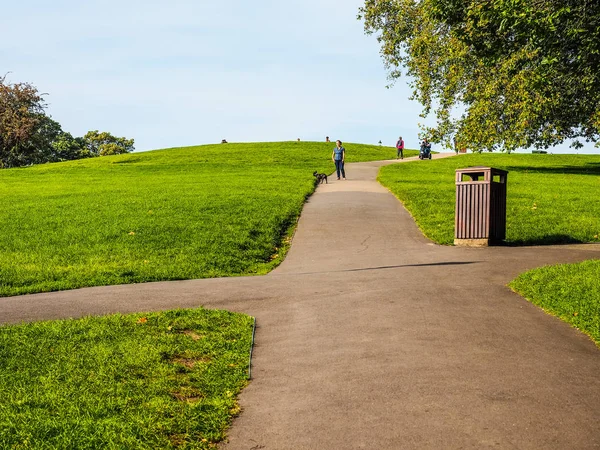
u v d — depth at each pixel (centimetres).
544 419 483
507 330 727
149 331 759
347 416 499
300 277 1130
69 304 970
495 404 512
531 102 2850
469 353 645
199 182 3138
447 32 3344
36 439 468
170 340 718
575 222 1791
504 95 3103
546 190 2695
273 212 1998
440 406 510
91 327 780
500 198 1476
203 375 609
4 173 4319
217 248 1498
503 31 1169
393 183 2930
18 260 1441
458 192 1468
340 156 3319
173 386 577
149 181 3359
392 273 1094
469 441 447
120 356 659
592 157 5338
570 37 1121
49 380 591
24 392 563
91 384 580
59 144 10956
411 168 4050
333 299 909
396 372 593
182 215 1969
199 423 497
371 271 1139
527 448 436
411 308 828
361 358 639
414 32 3691
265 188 2712
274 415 511
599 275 943
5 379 598
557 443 443
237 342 714
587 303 796
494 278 1020
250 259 1435
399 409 507
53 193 2878
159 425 490
